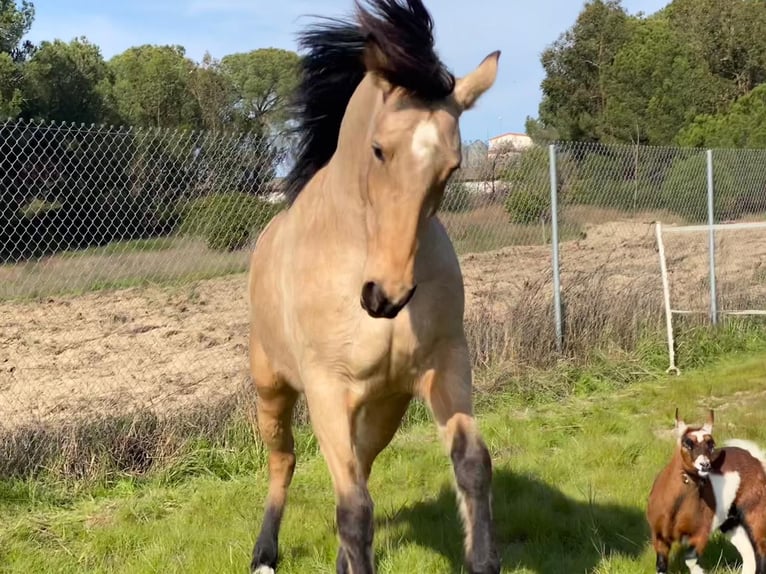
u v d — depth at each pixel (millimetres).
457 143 2463
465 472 2908
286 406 4113
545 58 46156
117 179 7699
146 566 4152
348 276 2906
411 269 2420
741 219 12711
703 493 3570
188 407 6320
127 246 8039
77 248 8852
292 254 3250
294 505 4977
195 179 7414
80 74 31797
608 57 43969
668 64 36531
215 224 7805
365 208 2770
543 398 7426
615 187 11156
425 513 4699
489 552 2828
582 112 44344
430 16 2605
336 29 3537
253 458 5922
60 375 7781
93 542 4543
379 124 2494
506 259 12797
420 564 3969
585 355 8133
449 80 2477
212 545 4410
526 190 10039
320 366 3057
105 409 6434
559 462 5473
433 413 3061
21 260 8984
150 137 7824
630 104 37188
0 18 29531
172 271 10055
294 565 4168
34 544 4652
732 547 4070
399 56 2432
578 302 8445
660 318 8969
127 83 38219
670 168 11688
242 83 40562
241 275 11555
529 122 45812
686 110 36219
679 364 8523
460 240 9750
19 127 6871
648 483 4984
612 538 4258
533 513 4500
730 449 3797
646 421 6523
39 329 9836
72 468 5574
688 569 3895
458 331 3047
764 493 3596
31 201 7652
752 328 9789
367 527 2945
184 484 5598
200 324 9883
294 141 3787
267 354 3875
